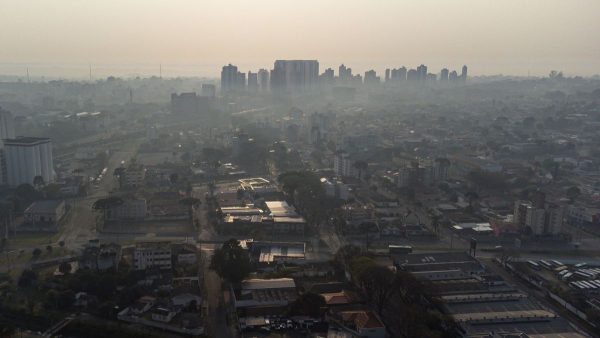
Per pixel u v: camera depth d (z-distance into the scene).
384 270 192.38
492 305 190.12
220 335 176.88
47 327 180.00
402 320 179.38
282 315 185.38
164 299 196.38
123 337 172.38
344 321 179.88
